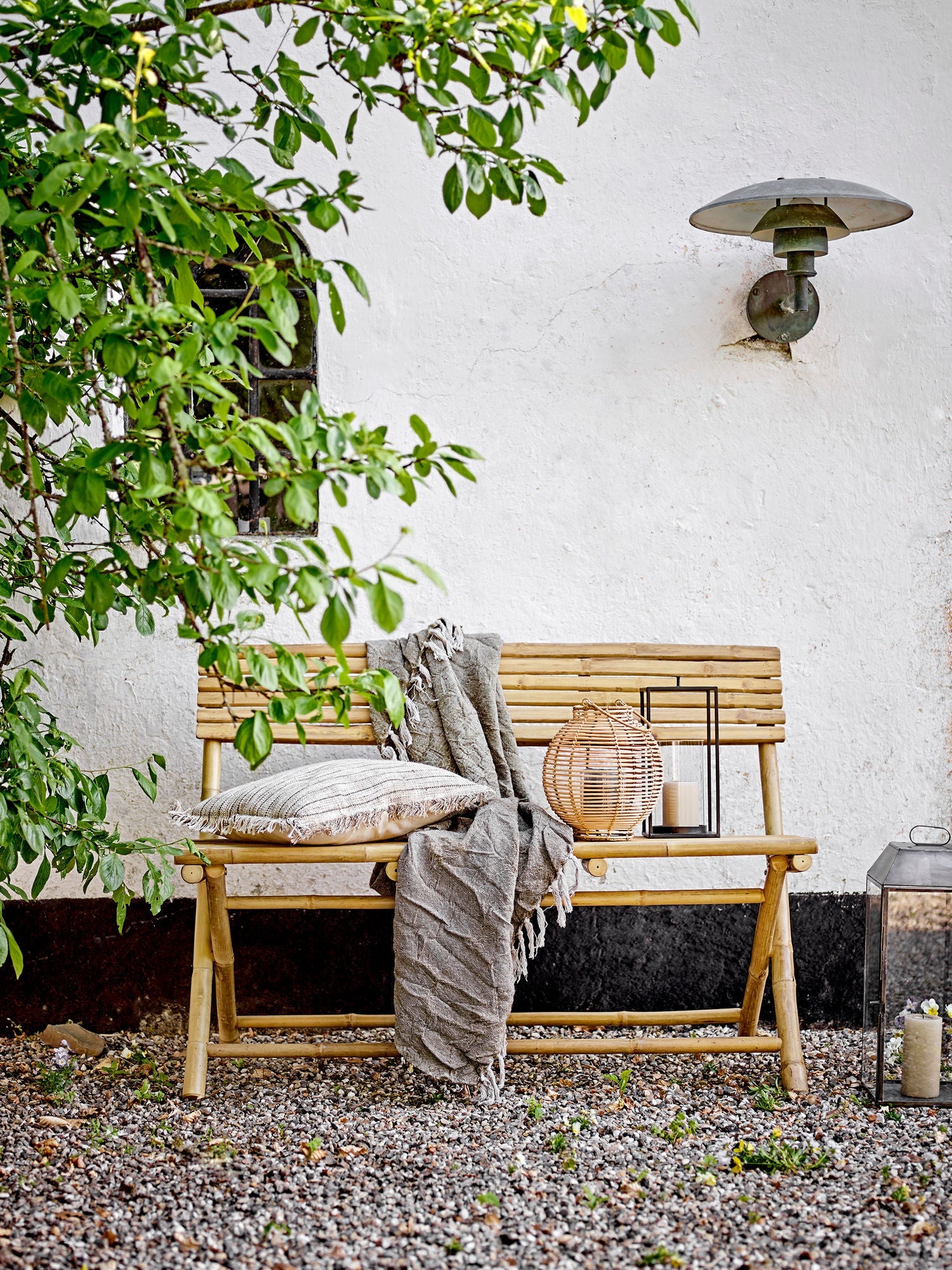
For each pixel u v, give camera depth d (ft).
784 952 11.14
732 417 13.70
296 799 10.09
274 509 13.85
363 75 8.10
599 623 13.51
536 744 12.44
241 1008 13.07
